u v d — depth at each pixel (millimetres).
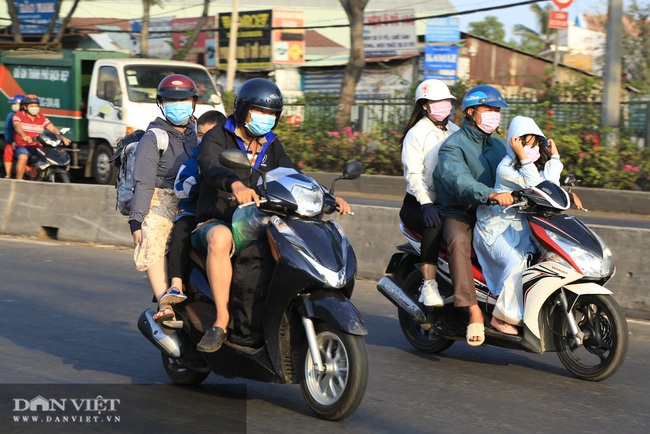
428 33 72875
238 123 14906
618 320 16281
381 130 61375
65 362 17859
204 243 14727
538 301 16359
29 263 29922
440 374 17438
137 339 19984
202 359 15367
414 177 18125
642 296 22422
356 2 63375
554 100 58562
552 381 16969
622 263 22844
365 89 88938
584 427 14180
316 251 13609
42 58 56656
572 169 53125
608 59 53469
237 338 14445
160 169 15656
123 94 51562
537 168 17906
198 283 15102
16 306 23203
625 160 52625
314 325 14148
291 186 13898
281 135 62875
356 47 63594
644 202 46688
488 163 17969
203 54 95188
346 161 60625
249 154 15094
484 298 17375
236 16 74000
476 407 15203
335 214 28828
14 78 58594
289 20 88500
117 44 106625
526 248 17016
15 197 36938
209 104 53562
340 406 13828
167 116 15633
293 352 14125
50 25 83250
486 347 19969
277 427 13883
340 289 13945
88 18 116562
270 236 13844
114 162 16594
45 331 20547
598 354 16875
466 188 16953
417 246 18578
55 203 35750
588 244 16297
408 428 13984
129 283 26875
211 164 14414
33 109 45938
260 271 14148
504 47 90250
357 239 28219
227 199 14758
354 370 13617
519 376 17344
